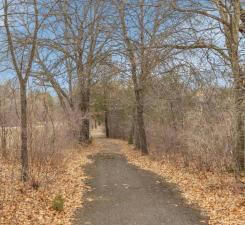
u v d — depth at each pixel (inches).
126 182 550.0
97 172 659.4
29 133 527.8
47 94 629.0
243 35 488.7
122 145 1457.9
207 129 548.7
